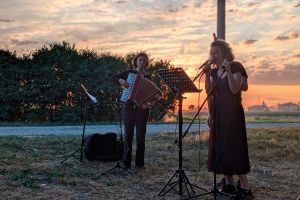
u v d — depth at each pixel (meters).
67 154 11.08
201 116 26.98
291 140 14.42
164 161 10.63
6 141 12.49
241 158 7.20
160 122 24.09
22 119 24.16
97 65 24.81
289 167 10.41
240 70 7.11
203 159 10.89
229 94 7.20
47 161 10.19
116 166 9.23
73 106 23.88
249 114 40.62
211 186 8.33
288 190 8.23
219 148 7.22
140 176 8.98
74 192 7.66
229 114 7.20
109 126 20.78
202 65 7.22
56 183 8.20
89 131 17.80
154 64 25.06
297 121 28.31
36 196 7.32
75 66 24.50
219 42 7.17
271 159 11.30
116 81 9.54
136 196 7.55
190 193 7.73
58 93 23.77
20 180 8.21
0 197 7.17
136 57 9.57
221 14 11.62
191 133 15.87
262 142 13.40
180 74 7.25
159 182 8.50
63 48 25.08
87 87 24.12
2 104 23.83
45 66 24.20
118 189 7.96
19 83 23.75
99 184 8.25
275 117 35.31
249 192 7.50
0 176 8.45
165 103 24.84
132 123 9.59
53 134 15.80
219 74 7.31
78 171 9.13
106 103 24.30
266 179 9.11
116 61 25.50
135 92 9.39
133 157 10.95
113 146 10.25
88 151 10.16
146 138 14.48
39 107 24.05
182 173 7.59
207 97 7.15
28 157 10.49
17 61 24.33
